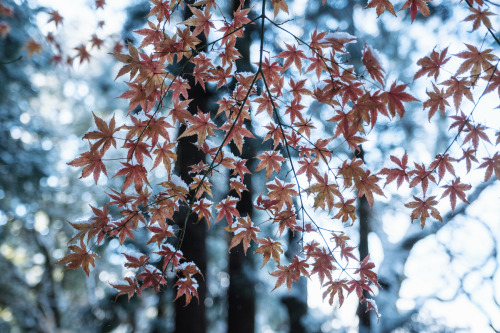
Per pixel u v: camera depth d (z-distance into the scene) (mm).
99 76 8820
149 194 2074
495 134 2018
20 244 13430
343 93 1879
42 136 9766
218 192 5828
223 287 7469
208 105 5102
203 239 5527
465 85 1965
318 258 2186
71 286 12945
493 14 1898
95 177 1883
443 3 5832
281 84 2227
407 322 6914
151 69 1815
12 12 6363
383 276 7020
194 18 2053
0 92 8516
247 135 2242
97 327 7145
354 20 6734
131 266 2119
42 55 7805
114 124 1840
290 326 6516
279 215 2227
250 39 5488
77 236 2006
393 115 1778
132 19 5504
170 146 2010
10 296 12766
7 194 9148
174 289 5527
